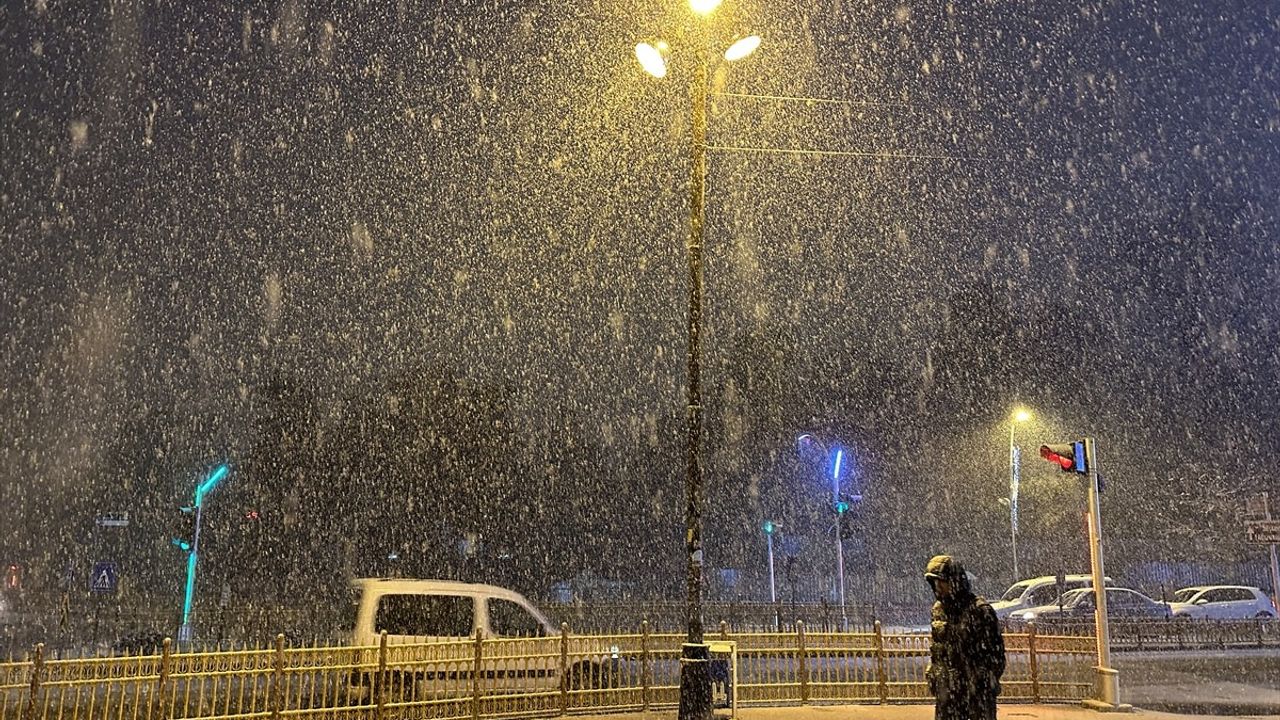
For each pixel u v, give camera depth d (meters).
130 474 56.00
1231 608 30.80
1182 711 14.80
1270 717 13.91
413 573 42.62
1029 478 51.09
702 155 14.03
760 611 32.69
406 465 43.66
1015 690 15.26
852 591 49.25
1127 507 47.62
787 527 55.09
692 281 13.62
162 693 11.04
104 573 26.66
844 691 14.84
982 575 50.50
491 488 44.44
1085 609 28.75
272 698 11.84
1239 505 43.22
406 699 12.79
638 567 53.16
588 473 52.78
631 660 14.30
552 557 49.66
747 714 13.47
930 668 8.66
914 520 54.09
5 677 10.37
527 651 13.55
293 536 42.59
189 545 30.39
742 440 57.31
